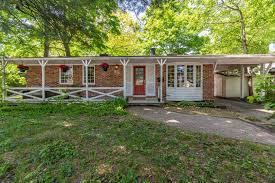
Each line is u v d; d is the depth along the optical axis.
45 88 12.11
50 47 16.31
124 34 21.03
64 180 3.72
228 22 18.36
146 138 5.27
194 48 24.02
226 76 17.84
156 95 13.70
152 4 6.37
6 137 5.73
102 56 11.95
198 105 11.84
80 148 4.79
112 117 7.98
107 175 3.71
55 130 6.14
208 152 4.50
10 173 4.14
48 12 6.40
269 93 5.82
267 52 19.64
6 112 9.01
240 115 9.17
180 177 3.59
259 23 16.39
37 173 3.98
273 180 3.49
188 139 5.27
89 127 6.35
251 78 16.41
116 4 6.73
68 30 7.25
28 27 7.48
